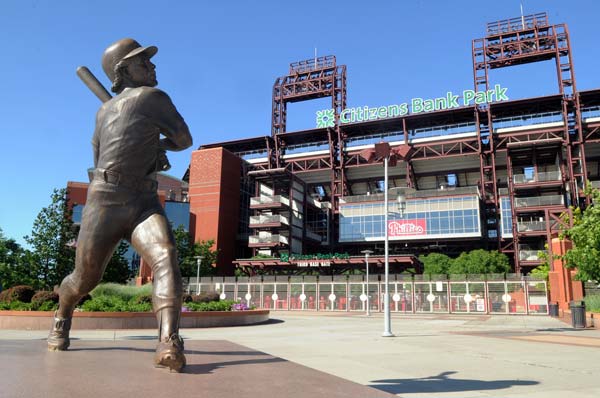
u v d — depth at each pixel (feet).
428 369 29.30
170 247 13.94
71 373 11.42
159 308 12.92
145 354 15.42
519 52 243.60
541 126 224.94
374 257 193.77
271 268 221.46
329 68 278.87
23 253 86.74
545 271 141.49
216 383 10.94
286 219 237.25
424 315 130.62
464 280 147.64
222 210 254.06
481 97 240.94
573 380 25.35
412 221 227.40
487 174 250.78
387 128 257.96
